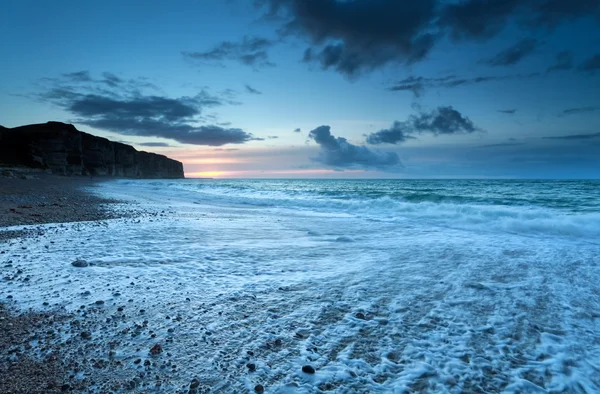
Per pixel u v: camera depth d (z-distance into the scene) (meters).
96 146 128.38
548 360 3.23
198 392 2.65
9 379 2.71
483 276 5.93
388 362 3.17
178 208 17.91
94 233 9.23
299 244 8.61
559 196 23.55
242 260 6.88
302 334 3.70
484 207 15.98
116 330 3.65
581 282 5.60
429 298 4.84
